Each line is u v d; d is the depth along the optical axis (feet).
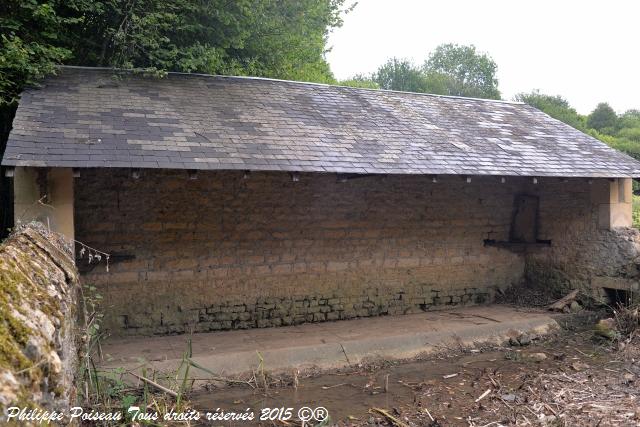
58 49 21.88
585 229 27.02
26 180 16.79
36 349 7.03
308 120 23.15
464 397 16.99
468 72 141.49
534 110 33.47
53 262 11.59
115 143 17.38
